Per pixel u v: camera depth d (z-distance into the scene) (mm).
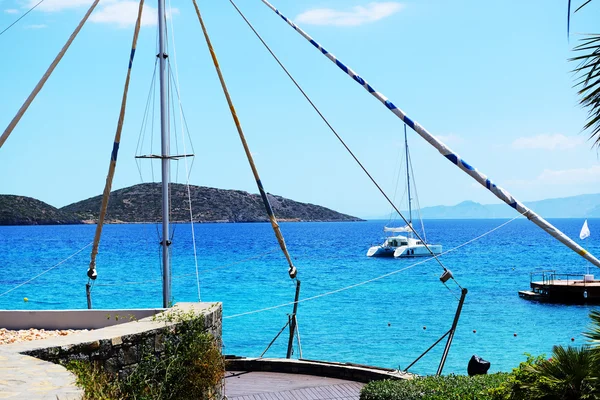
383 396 11445
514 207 8273
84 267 86188
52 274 77125
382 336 37375
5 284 67000
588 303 53438
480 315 46469
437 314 46562
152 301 54531
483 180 8664
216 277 75250
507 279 72812
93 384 7066
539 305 52156
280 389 16266
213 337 12945
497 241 172375
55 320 13977
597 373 7523
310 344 34750
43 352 8977
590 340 7559
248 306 51562
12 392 6258
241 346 34406
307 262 98812
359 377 17125
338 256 111062
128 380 10320
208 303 14367
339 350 33062
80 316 13953
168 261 17719
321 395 15609
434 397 10633
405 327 40594
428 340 36094
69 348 9391
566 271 83500
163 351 11344
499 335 38219
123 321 13805
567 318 45344
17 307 50750
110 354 10094
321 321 43031
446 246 148875
